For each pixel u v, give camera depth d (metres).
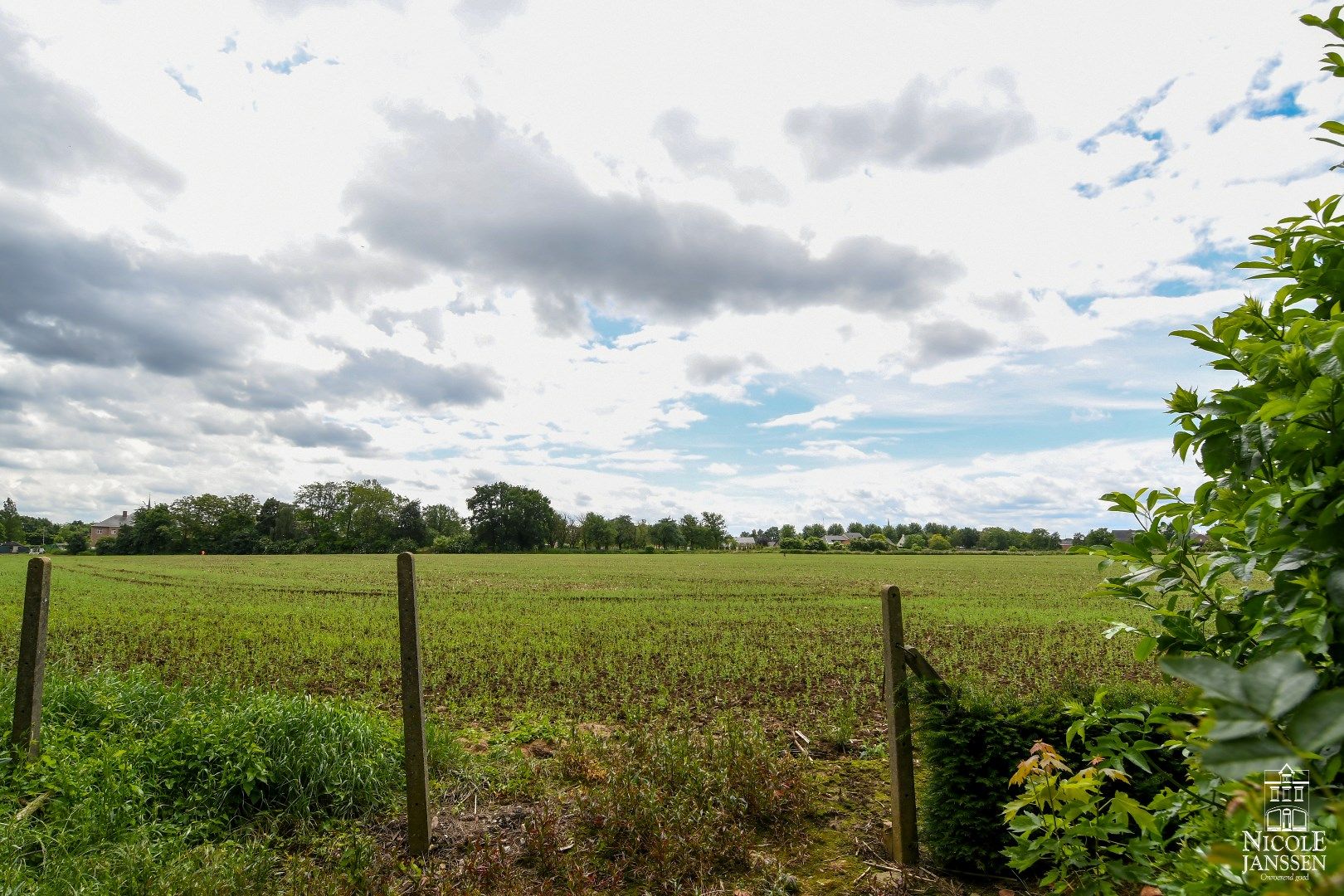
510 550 126.12
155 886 4.50
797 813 5.80
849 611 25.17
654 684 12.38
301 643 16.44
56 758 5.78
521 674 13.27
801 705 10.78
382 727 7.18
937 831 4.88
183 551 121.44
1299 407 1.51
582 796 6.20
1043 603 28.19
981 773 4.70
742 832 5.39
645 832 5.39
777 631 19.77
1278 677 0.97
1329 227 1.96
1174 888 1.87
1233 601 2.04
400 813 5.92
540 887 4.70
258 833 5.55
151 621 20.52
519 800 6.24
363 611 24.45
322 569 54.78
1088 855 2.45
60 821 5.13
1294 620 1.56
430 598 30.20
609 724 9.49
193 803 5.72
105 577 41.16
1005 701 4.78
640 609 25.98
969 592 34.34
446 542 123.50
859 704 10.84
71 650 14.93
